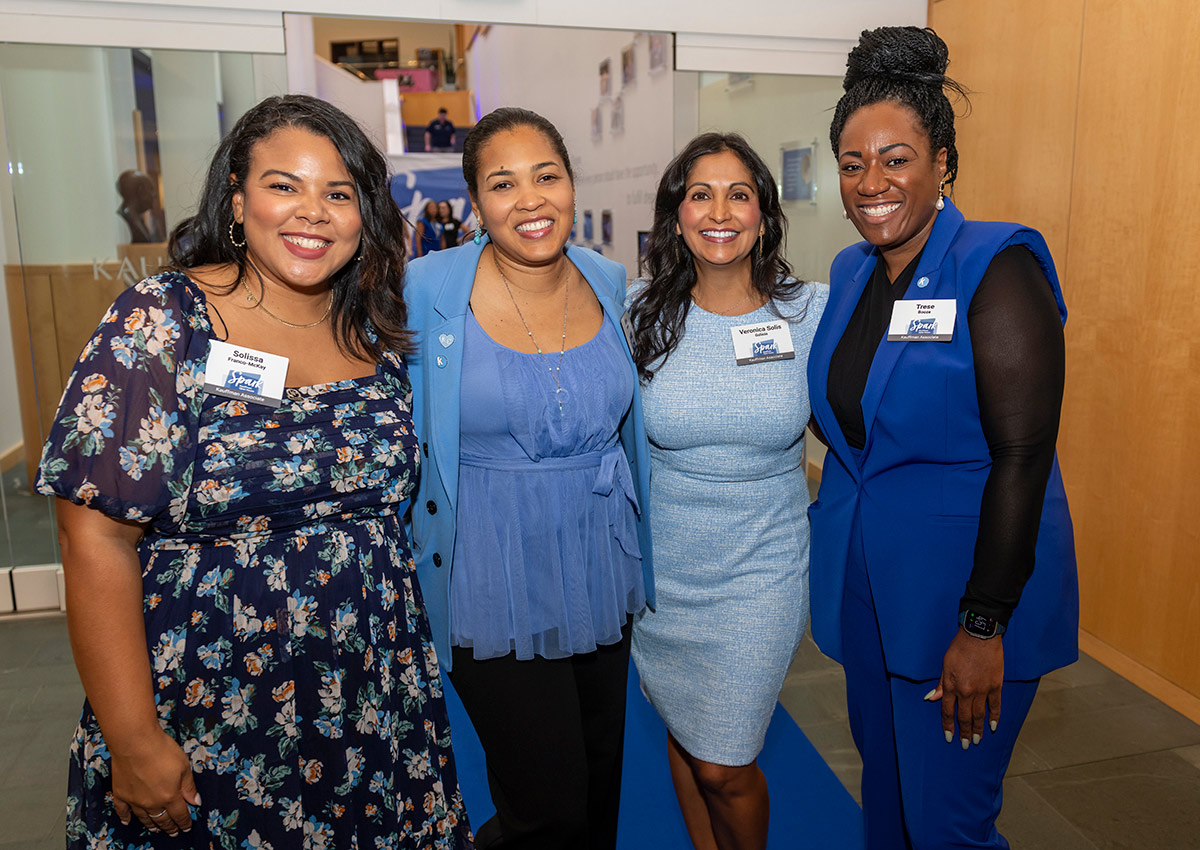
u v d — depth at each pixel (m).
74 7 3.46
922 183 1.55
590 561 1.83
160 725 1.30
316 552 1.39
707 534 1.95
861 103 1.58
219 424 1.32
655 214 2.02
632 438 1.96
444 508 1.75
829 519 1.81
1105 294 3.16
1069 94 3.25
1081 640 3.40
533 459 1.77
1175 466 2.94
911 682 1.66
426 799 1.56
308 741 1.39
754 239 1.92
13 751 2.85
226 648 1.33
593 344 1.85
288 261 1.38
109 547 1.24
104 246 3.71
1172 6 2.79
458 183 6.25
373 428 1.46
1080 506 3.37
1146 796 2.49
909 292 1.58
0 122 3.52
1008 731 1.63
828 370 1.75
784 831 2.32
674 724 2.05
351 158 1.45
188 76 3.63
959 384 1.51
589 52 6.53
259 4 3.55
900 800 1.83
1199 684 2.89
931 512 1.59
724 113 4.14
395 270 1.59
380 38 10.30
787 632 1.96
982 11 3.70
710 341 1.96
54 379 3.80
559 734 1.86
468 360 1.75
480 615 1.79
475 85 9.85
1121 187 3.05
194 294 1.36
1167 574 2.99
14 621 3.95
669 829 2.36
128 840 1.36
